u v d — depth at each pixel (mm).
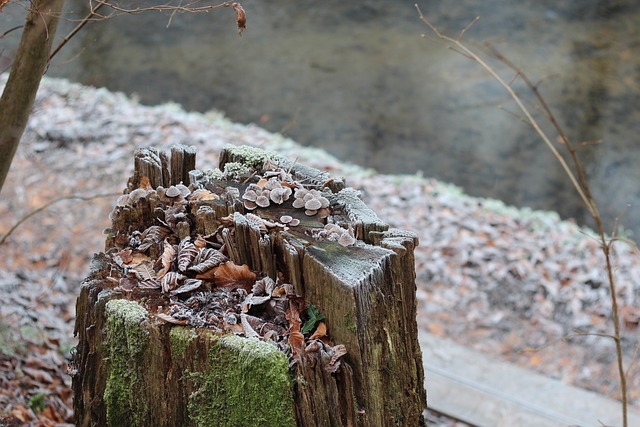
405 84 12422
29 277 6527
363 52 13438
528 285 7812
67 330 5938
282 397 2633
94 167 8609
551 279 7914
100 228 7562
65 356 5500
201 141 9516
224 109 11344
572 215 9484
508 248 8273
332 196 3348
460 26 14508
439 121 11422
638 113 11758
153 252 3146
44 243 7145
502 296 7707
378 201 8844
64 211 7691
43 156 8602
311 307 2869
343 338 2785
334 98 11914
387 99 11953
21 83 3219
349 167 9711
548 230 8695
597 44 13883
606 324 7441
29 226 7336
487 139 11008
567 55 13492
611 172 10367
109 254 3154
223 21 14188
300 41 13727
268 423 2676
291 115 11328
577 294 7742
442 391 6219
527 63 13148
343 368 2738
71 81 10727
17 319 5691
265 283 2930
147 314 2787
